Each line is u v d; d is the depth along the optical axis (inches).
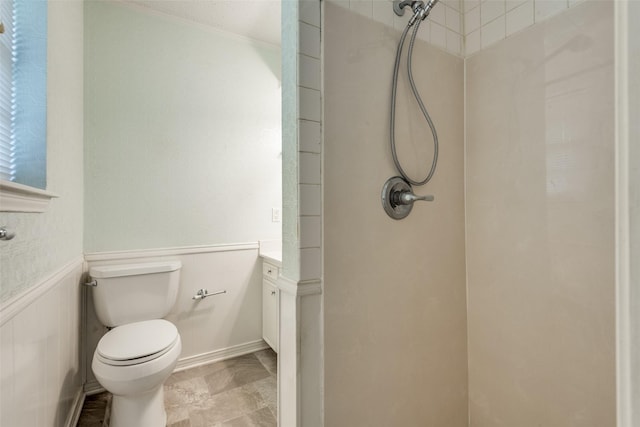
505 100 44.4
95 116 70.1
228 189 86.6
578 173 36.7
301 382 34.2
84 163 68.9
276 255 85.4
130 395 50.6
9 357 32.2
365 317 38.9
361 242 38.6
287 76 36.2
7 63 42.0
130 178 74.0
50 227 45.7
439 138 46.9
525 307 42.3
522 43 42.3
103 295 64.6
